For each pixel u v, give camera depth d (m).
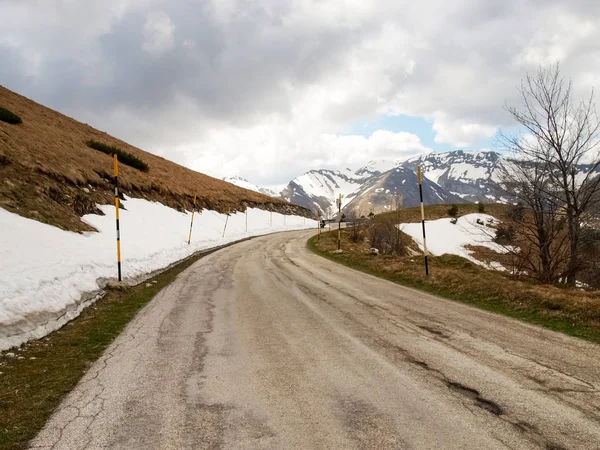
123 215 26.78
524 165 14.91
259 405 4.27
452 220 55.16
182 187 48.59
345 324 7.87
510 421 3.81
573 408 4.07
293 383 4.87
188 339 6.99
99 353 6.31
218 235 37.03
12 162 20.42
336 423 3.82
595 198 13.54
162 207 36.44
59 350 6.55
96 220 22.52
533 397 4.35
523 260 16.69
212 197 54.03
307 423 3.84
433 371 5.21
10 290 8.03
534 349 6.11
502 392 4.50
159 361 5.83
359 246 33.00
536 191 14.62
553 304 8.67
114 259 14.88
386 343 6.53
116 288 12.10
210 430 3.74
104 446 3.51
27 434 3.76
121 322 8.38
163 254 20.80
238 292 11.98
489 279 12.28
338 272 16.67
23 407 4.38
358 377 5.04
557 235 15.16
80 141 40.78
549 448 3.33
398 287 12.66
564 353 5.90
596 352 5.92
